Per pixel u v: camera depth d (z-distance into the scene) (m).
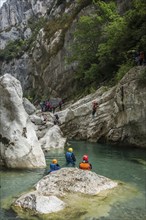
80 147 27.81
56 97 59.38
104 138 30.17
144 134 26.08
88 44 47.41
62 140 28.61
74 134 33.00
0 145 20.14
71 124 33.50
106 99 30.59
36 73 73.00
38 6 125.88
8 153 19.66
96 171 19.03
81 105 33.00
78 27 47.56
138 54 30.78
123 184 15.86
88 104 32.41
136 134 26.78
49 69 63.69
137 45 32.84
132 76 26.83
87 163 17.08
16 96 20.58
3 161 19.86
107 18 45.41
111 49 38.69
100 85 40.44
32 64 76.25
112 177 17.56
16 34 126.00
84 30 46.91
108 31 39.25
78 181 14.70
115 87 30.28
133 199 13.64
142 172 18.72
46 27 73.19
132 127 26.73
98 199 13.47
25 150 19.72
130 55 35.53
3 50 109.31
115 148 27.09
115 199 13.57
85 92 43.88
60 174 15.21
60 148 27.59
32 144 20.22
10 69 98.19
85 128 32.06
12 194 14.48
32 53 78.38
